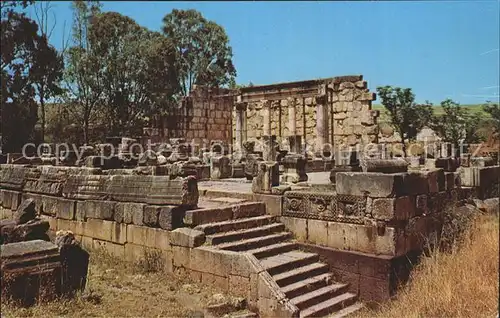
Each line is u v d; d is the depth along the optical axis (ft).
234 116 122.93
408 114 109.29
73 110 74.59
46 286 26.00
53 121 71.36
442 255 38.06
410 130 109.40
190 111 114.42
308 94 105.09
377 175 35.06
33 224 28.48
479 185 53.83
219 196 46.32
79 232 43.57
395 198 34.47
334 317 31.32
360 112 100.17
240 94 117.19
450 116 86.94
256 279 30.09
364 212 35.81
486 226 44.70
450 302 31.07
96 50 76.28
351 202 36.60
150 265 36.42
